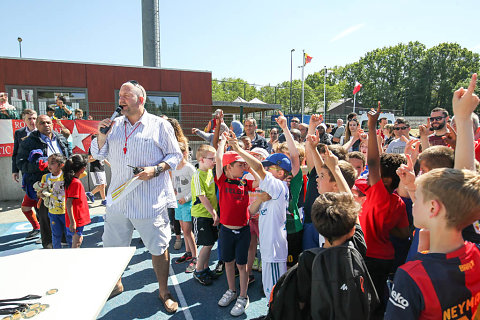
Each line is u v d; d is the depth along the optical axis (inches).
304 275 58.0
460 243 45.1
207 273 128.0
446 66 2415.1
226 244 108.7
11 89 335.6
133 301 113.7
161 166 103.1
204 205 119.4
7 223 207.8
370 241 81.9
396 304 45.1
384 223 82.2
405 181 71.1
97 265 69.6
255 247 123.6
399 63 2628.0
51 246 152.3
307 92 1652.3
